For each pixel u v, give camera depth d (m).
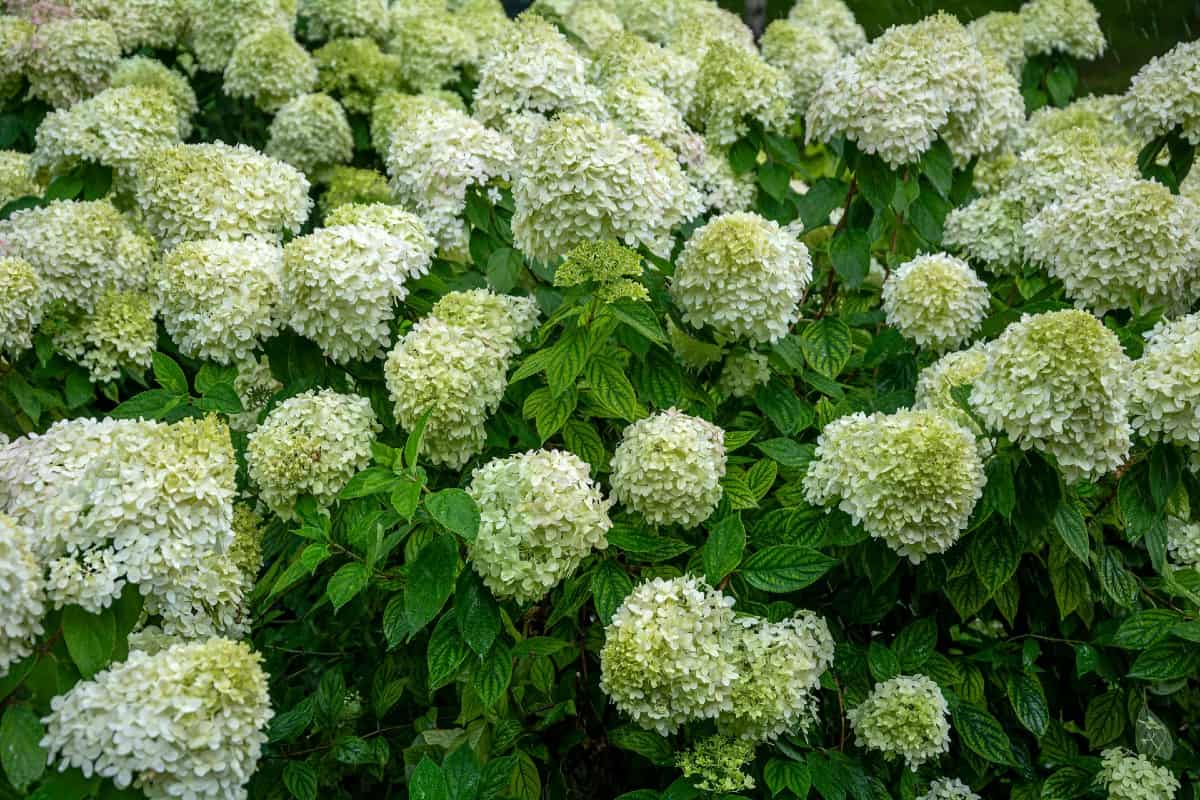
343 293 2.35
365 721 2.64
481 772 2.09
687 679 1.96
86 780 1.68
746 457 2.59
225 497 1.98
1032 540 2.23
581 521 2.02
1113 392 2.01
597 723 2.50
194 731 1.68
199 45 4.74
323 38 5.12
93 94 4.36
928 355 2.88
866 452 2.13
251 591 2.46
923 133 2.73
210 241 2.67
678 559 2.40
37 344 2.99
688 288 2.48
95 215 3.07
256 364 2.79
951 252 3.33
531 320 2.52
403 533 2.02
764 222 2.54
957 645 2.62
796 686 2.04
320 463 2.30
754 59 3.53
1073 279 2.65
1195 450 2.26
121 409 2.51
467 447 2.35
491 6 5.02
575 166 2.27
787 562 2.15
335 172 4.24
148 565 1.85
